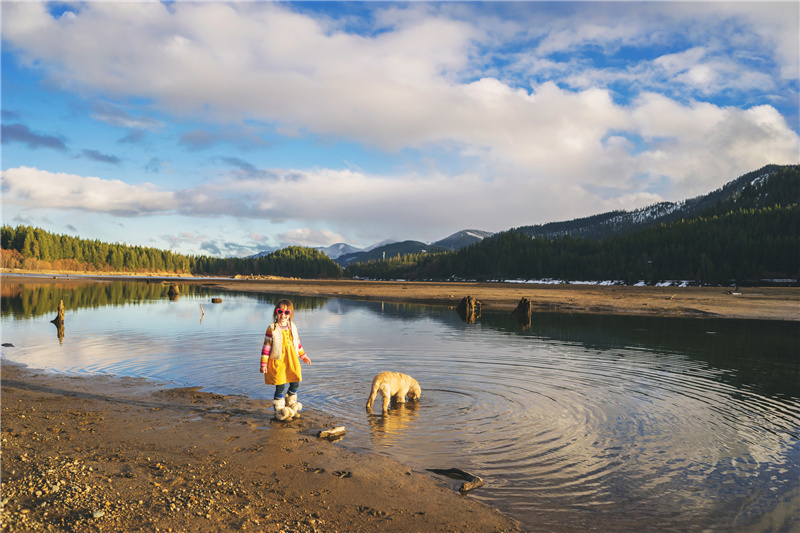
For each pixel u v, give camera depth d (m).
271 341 7.88
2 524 3.72
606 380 11.16
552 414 8.35
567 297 53.28
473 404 8.96
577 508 5.02
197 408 8.40
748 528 4.72
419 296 55.28
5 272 144.88
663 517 4.89
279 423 7.66
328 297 51.75
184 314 27.73
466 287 94.94
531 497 5.24
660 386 10.62
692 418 8.27
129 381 10.52
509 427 7.61
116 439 6.51
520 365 12.80
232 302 40.91
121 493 4.60
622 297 53.78
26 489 4.45
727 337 20.33
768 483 5.75
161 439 6.62
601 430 7.55
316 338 18.08
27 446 5.90
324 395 9.52
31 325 21.03
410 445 6.76
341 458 6.18
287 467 5.80
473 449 6.64
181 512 4.30
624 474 5.91
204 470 5.52
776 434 7.50
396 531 4.36
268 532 4.11
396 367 12.33
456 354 14.42
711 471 6.07
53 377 10.75
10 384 9.84
